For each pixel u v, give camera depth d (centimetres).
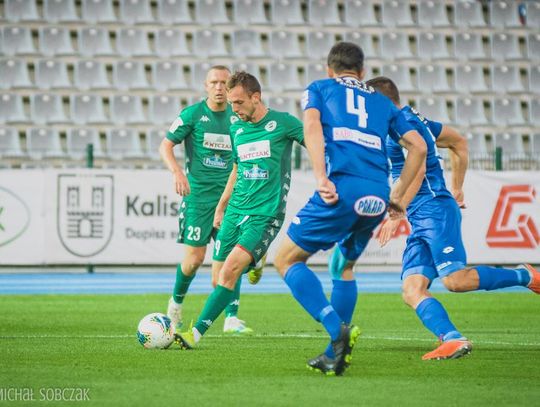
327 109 1727
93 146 5788
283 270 1755
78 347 2220
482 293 4259
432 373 1808
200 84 6538
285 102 6481
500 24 7281
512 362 1978
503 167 6406
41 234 5106
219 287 2208
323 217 1698
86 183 5141
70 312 3294
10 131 6097
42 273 5384
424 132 2164
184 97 6456
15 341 2364
